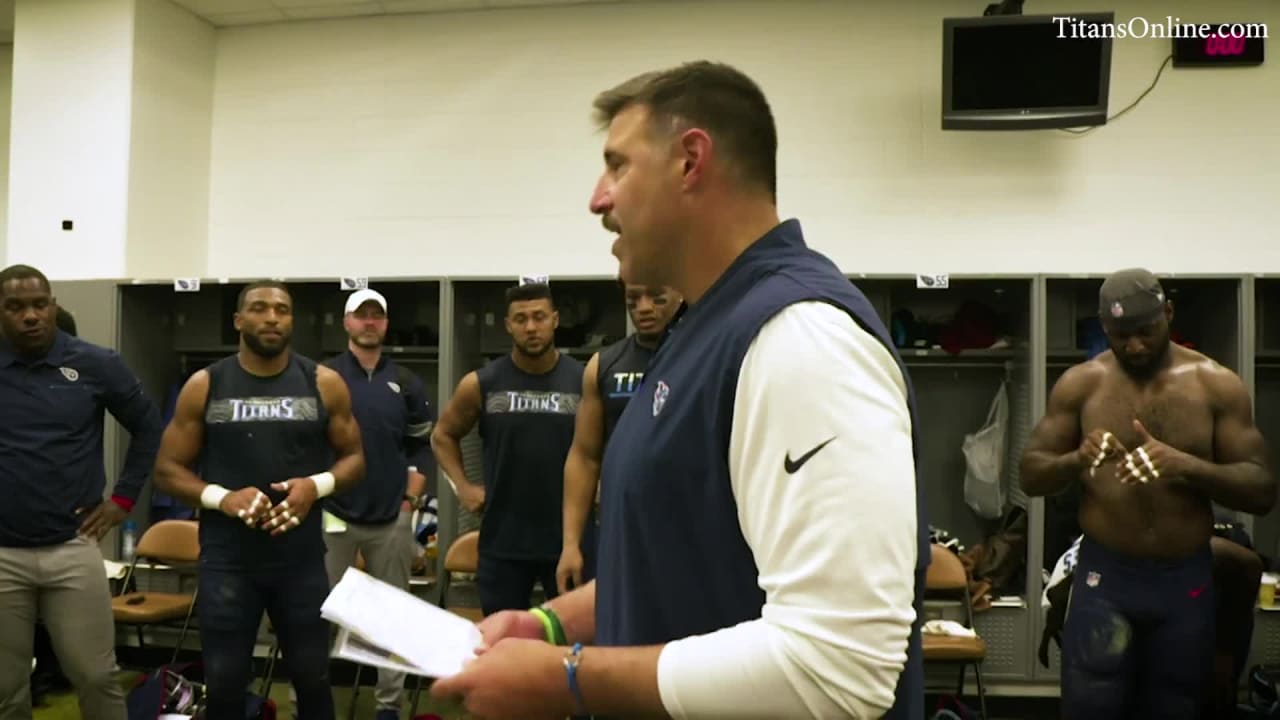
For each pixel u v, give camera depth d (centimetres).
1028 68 431
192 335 495
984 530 459
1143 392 245
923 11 466
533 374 313
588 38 491
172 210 496
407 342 479
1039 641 390
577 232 493
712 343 76
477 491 318
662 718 69
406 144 506
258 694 369
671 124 81
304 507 272
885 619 62
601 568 92
